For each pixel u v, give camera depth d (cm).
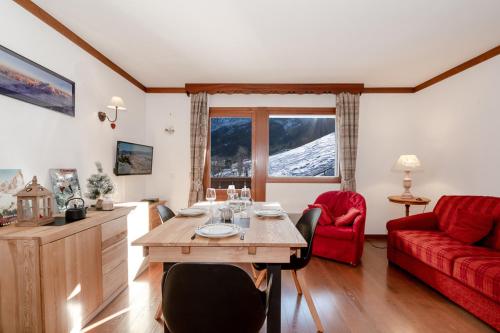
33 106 206
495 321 181
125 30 251
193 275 99
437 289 233
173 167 425
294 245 135
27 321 150
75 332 178
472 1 207
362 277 274
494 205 249
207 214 208
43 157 216
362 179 418
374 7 215
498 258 205
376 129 418
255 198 427
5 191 178
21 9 195
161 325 191
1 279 150
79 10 219
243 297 103
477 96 309
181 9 219
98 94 296
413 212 407
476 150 311
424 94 396
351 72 359
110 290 220
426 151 393
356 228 301
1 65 178
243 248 143
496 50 285
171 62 328
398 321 197
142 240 139
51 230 161
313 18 231
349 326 191
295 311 211
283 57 313
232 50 295
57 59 233
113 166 327
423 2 208
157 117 425
